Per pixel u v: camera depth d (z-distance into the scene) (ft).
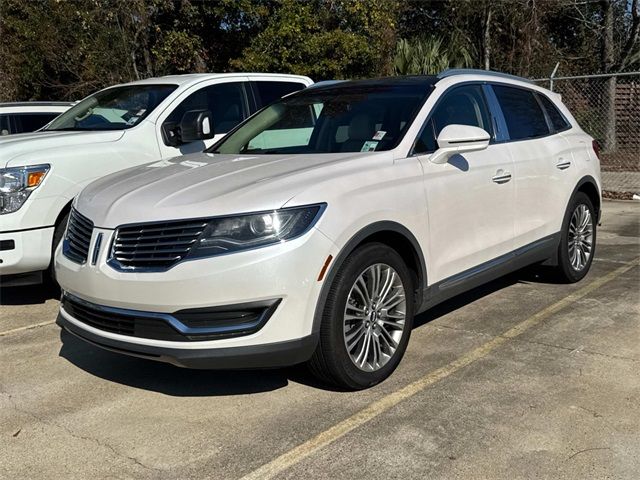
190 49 55.57
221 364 11.44
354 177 12.89
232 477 10.16
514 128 17.94
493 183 16.12
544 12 62.39
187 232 11.56
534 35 60.64
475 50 62.44
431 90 15.70
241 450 10.94
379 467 10.27
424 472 10.08
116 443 11.32
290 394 13.01
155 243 11.75
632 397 12.37
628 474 9.87
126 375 14.30
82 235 13.24
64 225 18.89
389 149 14.20
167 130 21.67
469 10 59.93
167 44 55.16
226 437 11.39
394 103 15.58
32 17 58.49
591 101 51.65
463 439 11.00
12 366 14.97
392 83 16.67
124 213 12.35
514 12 60.95
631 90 49.62
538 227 18.22
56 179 18.69
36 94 62.90
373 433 11.31
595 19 69.31
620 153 50.24
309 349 11.91
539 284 20.44
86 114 23.25
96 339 12.45
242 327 11.40
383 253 13.03
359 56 50.21
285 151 15.85
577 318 17.01
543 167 18.19
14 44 60.34
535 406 12.10
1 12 60.03
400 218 13.34
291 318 11.58
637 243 26.37
